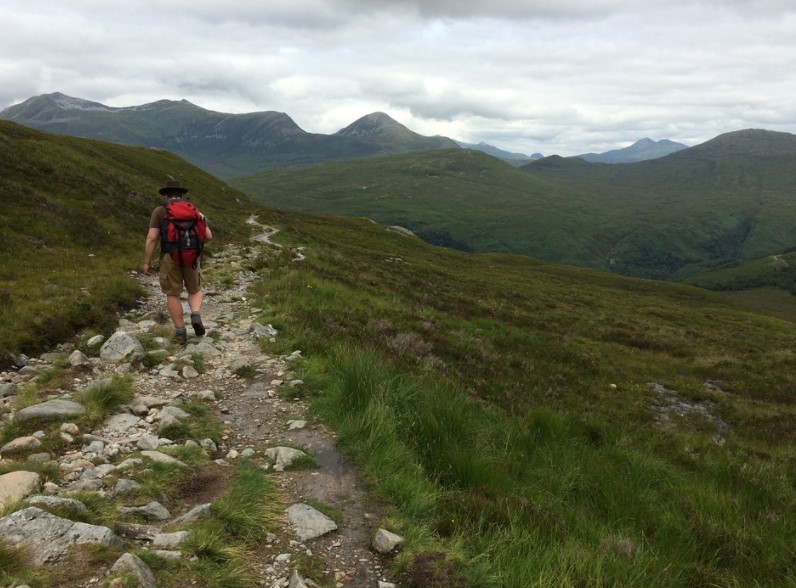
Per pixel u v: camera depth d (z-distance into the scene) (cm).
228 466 590
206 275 1923
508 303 3881
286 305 1470
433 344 1672
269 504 500
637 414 1716
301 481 568
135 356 911
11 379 841
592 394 1836
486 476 639
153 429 661
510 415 1115
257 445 657
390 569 423
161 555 373
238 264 2316
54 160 3291
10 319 1038
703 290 12762
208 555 397
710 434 1620
